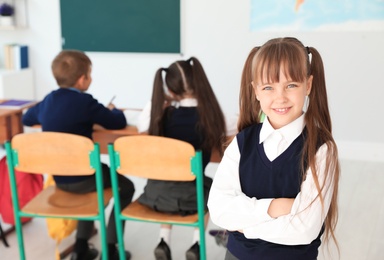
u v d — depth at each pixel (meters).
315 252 1.39
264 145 1.36
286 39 1.31
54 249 2.91
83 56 2.69
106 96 5.25
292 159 1.33
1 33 5.41
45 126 2.59
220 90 4.88
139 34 4.99
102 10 5.04
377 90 4.40
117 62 5.14
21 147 2.30
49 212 2.37
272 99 1.28
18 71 5.23
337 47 4.42
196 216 2.29
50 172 2.33
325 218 1.39
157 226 3.22
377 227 3.14
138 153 2.20
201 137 2.38
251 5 4.59
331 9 4.36
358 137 4.54
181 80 2.35
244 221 1.34
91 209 2.39
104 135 3.12
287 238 1.30
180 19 4.83
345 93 4.48
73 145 2.26
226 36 4.74
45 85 5.44
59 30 5.25
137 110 3.20
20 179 2.80
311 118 1.33
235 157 1.41
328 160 1.29
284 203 1.30
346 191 3.71
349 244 2.92
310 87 1.33
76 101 2.56
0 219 3.24
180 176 2.18
